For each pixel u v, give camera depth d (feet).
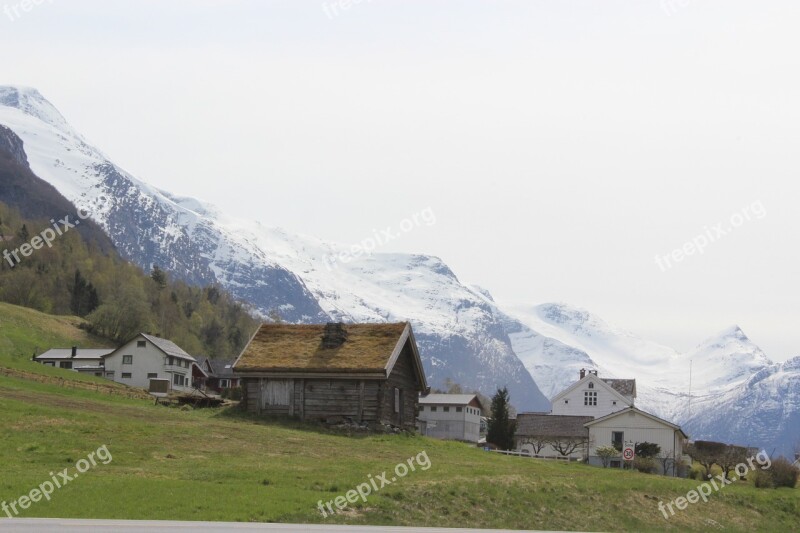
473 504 163.12
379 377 256.11
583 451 398.01
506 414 425.28
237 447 200.34
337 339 269.23
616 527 173.17
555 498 177.68
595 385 520.01
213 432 216.13
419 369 280.31
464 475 181.16
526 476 188.96
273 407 262.88
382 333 271.28
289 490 152.66
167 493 141.49
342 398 259.39
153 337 555.69
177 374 555.28
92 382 374.63
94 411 231.91
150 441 195.00
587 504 180.55
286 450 203.92
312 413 260.42
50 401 241.35
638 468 304.71
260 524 124.47
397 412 269.64
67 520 117.60
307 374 260.62
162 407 285.43
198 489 146.30
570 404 520.01
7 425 193.36
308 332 276.00
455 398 549.54
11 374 316.81
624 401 514.68
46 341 634.84
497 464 225.97
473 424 552.41
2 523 111.86
